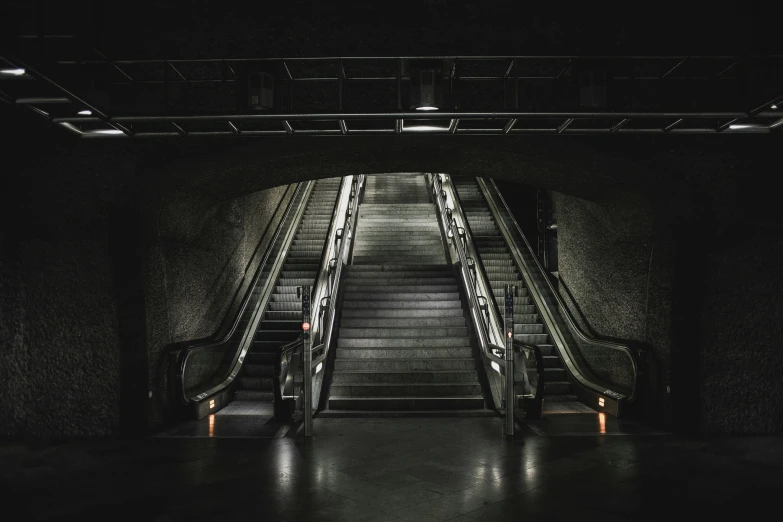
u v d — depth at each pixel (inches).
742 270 290.5
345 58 224.5
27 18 218.7
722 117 215.9
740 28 238.2
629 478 228.5
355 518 190.5
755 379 292.7
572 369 392.5
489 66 248.4
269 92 217.5
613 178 292.2
